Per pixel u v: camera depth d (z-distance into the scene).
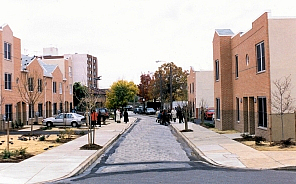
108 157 16.33
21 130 32.81
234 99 27.86
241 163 13.33
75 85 69.12
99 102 78.50
